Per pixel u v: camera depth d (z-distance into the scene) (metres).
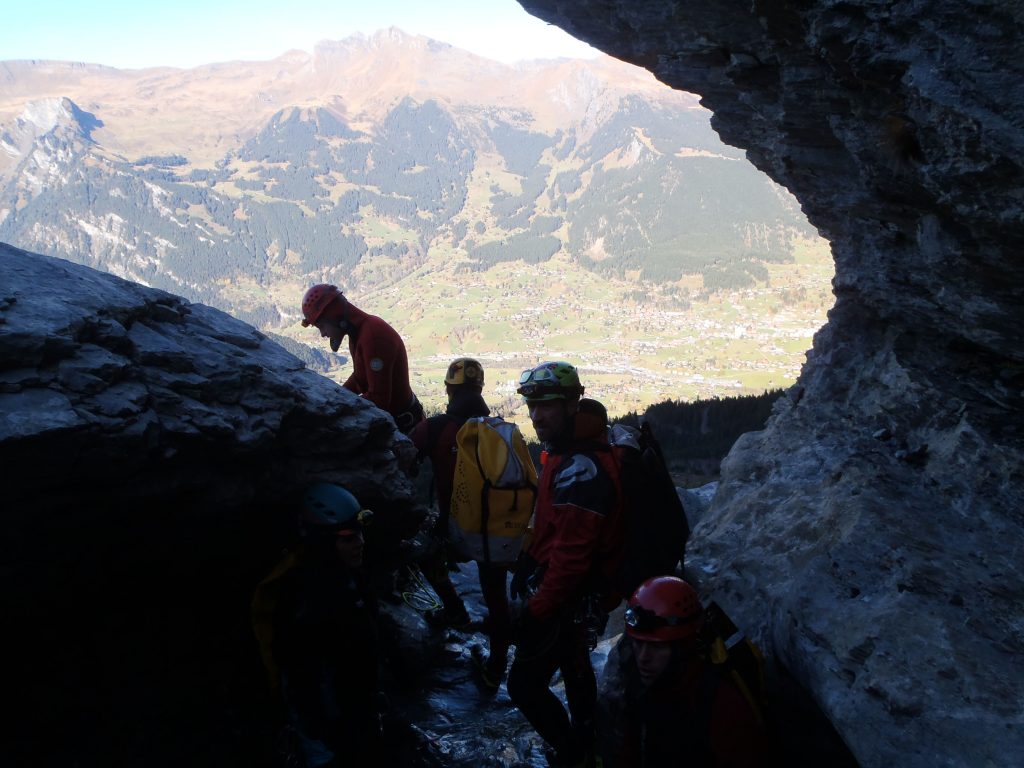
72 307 2.77
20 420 2.24
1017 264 3.03
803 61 3.81
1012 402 4.04
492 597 4.41
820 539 3.93
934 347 4.74
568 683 3.70
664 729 2.63
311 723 3.24
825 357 5.78
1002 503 3.61
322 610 3.16
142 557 3.05
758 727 2.59
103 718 3.16
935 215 3.43
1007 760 2.39
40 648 2.99
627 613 2.72
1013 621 2.95
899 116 3.24
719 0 4.04
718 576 4.30
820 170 4.58
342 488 3.27
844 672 3.01
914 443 4.43
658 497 3.19
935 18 2.72
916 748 2.57
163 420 2.74
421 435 4.44
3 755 2.88
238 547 3.53
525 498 4.14
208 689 3.61
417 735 4.16
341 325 4.79
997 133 2.59
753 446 5.79
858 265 5.05
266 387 3.32
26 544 2.54
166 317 3.44
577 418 3.28
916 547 3.43
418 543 5.04
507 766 3.95
